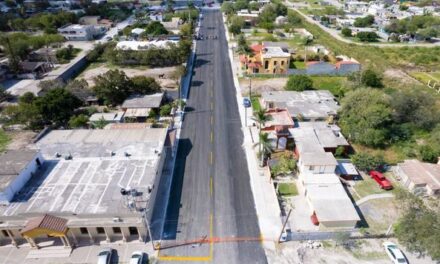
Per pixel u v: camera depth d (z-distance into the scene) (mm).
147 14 171750
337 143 58250
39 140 57406
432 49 121250
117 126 63969
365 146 61844
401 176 52844
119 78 75312
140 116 69812
